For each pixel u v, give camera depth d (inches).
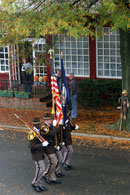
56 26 387.9
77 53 642.8
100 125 486.6
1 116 551.2
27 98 595.8
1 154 396.2
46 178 324.2
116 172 339.9
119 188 307.7
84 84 581.0
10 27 430.3
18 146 420.8
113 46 612.4
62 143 329.7
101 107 585.0
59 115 332.5
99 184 316.8
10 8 410.0
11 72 688.4
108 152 392.2
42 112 565.6
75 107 525.0
